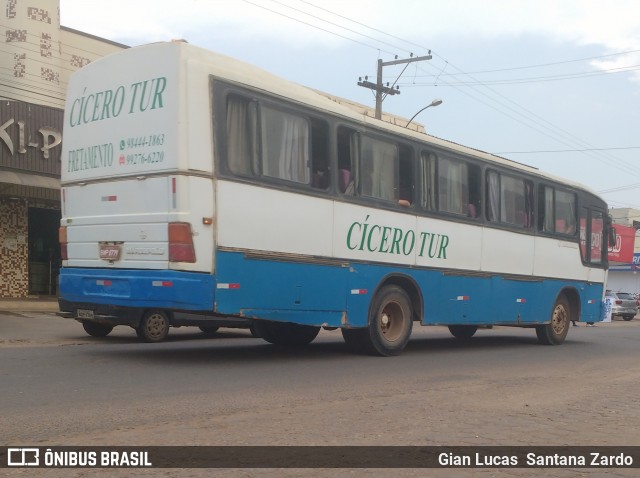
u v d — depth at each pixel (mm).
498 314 12695
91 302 8703
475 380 8805
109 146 8570
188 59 7992
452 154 11695
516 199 13211
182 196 7805
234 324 11820
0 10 20781
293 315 8953
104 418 5801
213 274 7977
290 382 7953
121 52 8562
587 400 7617
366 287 10031
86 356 9203
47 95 20188
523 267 13305
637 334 20641
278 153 8781
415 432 5730
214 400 6723
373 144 10258
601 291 15938
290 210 8883
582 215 15234
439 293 11336
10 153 17406
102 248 8578
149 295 7980
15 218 20516
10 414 5812
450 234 11562
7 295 20266
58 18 21641
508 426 6102
